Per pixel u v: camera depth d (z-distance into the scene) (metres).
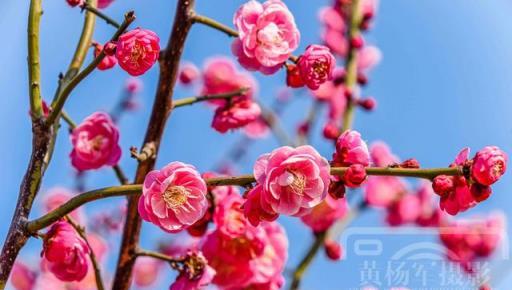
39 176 0.68
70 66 0.72
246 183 0.66
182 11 0.75
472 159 0.65
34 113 0.69
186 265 0.74
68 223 0.69
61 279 0.71
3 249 0.67
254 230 0.78
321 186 0.65
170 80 0.75
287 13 0.75
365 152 0.66
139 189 0.66
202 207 0.66
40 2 0.70
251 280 0.79
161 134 0.75
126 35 0.66
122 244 0.75
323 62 0.74
